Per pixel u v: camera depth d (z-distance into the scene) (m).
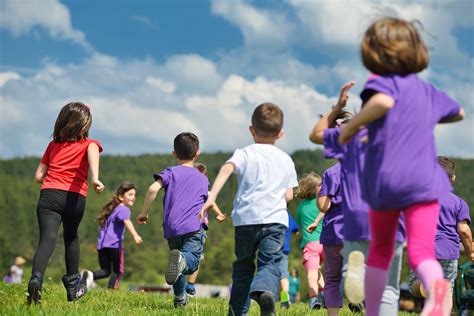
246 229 5.49
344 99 4.90
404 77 4.32
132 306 7.98
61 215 7.15
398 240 5.12
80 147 7.22
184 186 8.13
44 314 5.82
